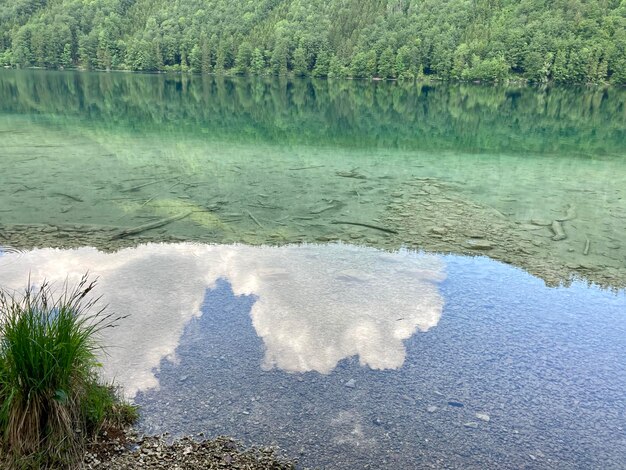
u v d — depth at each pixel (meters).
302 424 4.04
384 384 4.61
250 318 5.68
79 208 9.63
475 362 5.00
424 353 5.13
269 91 44.72
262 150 16.45
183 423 3.98
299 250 7.82
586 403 4.46
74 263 6.98
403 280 6.82
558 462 3.77
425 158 16.03
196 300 6.05
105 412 3.89
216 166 13.82
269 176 12.86
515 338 5.48
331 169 13.94
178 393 4.34
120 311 5.69
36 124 20.09
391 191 11.78
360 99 39.00
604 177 13.99
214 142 17.66
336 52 73.81
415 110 31.80
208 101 33.69
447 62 67.69
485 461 3.74
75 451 3.46
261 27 81.38
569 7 68.50
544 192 12.10
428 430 4.04
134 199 10.34
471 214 10.12
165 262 7.14
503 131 22.97
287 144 17.75
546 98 45.28
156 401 4.22
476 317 5.90
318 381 4.61
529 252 8.10
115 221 8.94
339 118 26.17
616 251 8.29
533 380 4.75
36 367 3.35
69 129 19.23
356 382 4.62
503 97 45.66
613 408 4.41
